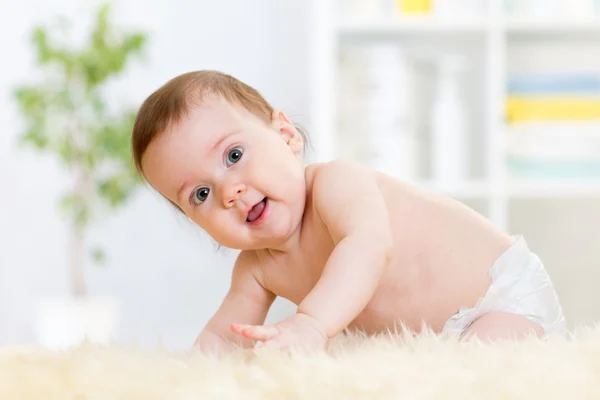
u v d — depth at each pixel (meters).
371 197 0.93
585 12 2.27
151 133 0.95
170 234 2.61
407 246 1.00
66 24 2.53
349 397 0.52
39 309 2.31
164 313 2.61
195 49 2.62
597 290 2.57
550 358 0.61
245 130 0.95
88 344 0.75
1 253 2.60
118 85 2.60
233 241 0.95
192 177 0.94
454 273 1.00
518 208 2.59
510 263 1.01
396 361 0.60
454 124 2.29
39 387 0.56
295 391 0.53
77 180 2.43
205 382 0.55
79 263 2.42
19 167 2.60
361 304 0.83
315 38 2.17
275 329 0.75
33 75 2.60
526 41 2.50
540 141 2.26
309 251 0.98
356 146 2.27
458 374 0.56
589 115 2.25
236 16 2.63
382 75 2.26
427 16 2.26
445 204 1.04
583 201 2.57
